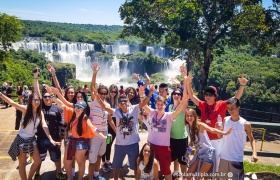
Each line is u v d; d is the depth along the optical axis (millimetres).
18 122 5926
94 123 4496
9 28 43719
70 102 5039
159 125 4258
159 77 77562
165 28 18047
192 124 4090
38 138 4484
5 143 6754
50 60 80750
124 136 4266
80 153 4184
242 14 15219
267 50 16172
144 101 4371
